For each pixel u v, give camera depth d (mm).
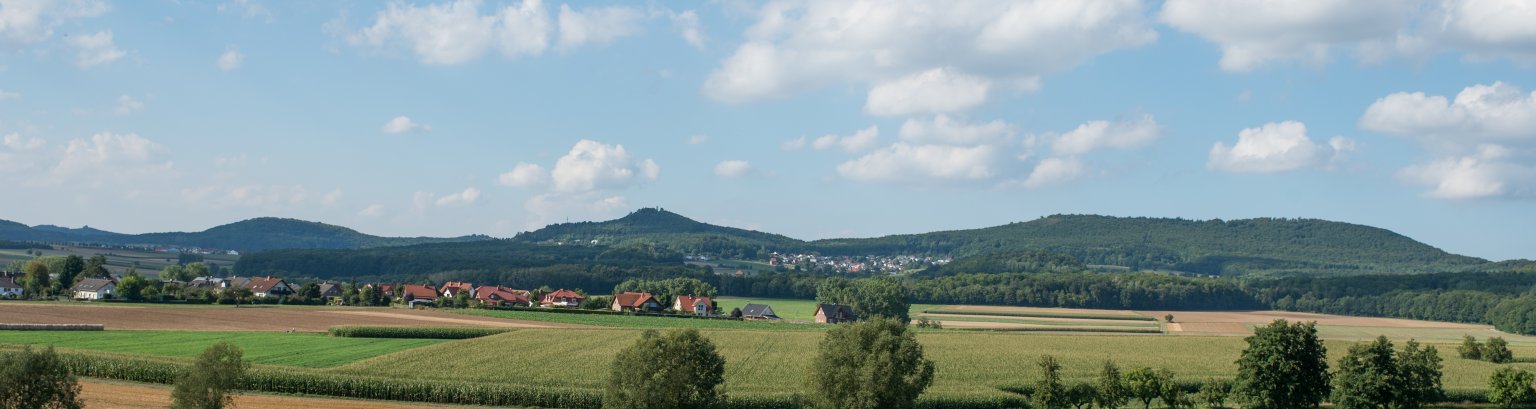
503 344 119000
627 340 125188
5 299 181875
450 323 151125
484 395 81438
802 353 117750
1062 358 120375
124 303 178250
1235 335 180375
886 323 75312
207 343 114500
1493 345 129500
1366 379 85062
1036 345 136125
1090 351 129500
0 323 127000
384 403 79875
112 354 89125
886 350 73125
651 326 162625
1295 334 84688
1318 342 86062
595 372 97188
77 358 86250
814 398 74750
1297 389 84062
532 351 112625
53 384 59312
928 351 124812
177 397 63406
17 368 57781
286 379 82062
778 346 124812
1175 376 104438
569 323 164500
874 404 71188
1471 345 132750
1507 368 96000
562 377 93062
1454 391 97938
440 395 81750
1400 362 86812
